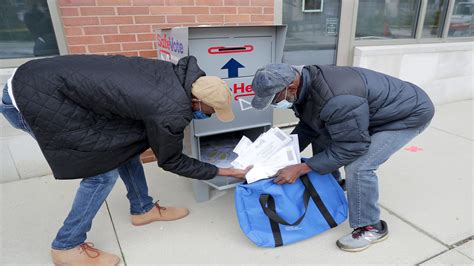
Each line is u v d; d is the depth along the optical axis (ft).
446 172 8.48
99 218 6.86
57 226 6.64
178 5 8.20
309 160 5.46
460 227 6.37
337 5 10.94
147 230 6.50
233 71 6.40
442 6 13.08
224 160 7.13
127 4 7.73
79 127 4.42
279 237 5.86
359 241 5.79
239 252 5.88
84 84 4.22
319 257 5.72
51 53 8.09
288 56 10.91
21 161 8.23
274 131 6.03
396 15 12.28
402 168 8.71
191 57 4.94
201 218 6.84
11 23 7.52
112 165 4.84
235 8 8.84
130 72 4.39
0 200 7.50
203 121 6.55
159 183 8.21
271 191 5.44
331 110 4.73
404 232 6.24
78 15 7.40
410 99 5.23
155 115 4.24
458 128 11.43
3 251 5.98
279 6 9.50
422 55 12.46
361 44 11.85
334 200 6.19
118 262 5.66
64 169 4.64
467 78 14.12
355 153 5.08
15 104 4.27
